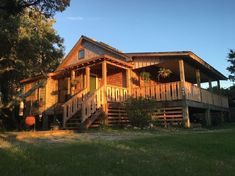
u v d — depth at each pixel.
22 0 10.10
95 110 14.11
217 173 4.63
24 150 6.00
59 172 4.39
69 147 6.59
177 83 15.03
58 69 20.38
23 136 9.80
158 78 19.83
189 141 7.80
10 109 19.70
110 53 18.22
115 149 6.43
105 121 14.29
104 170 4.55
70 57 21.22
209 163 5.33
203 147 6.97
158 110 14.84
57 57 19.78
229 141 7.84
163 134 10.41
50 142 7.98
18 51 14.95
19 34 13.55
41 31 16.44
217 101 21.14
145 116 13.70
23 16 13.86
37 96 20.62
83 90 15.68
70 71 18.41
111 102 15.06
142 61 16.88
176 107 14.91
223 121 22.56
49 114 19.28
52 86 20.17
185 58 15.88
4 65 17.02
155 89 15.99
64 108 14.75
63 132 11.49
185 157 5.79
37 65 18.58
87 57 19.78
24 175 4.25
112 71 18.59
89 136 9.90
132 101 14.22
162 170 4.67
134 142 7.56
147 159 5.45
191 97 15.49
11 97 19.73
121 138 8.90
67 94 19.41
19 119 21.11
